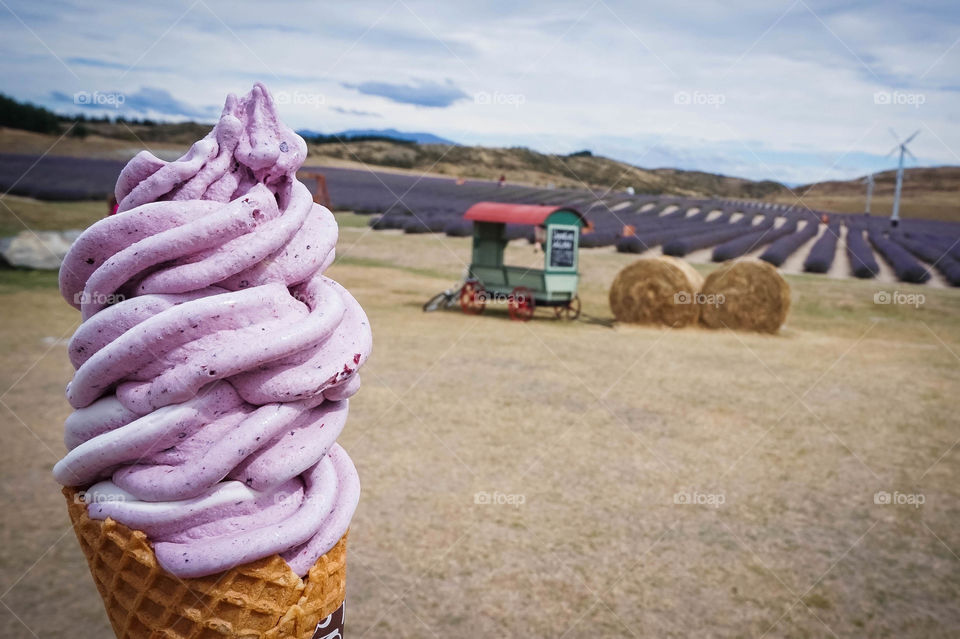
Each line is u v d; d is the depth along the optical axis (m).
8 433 5.95
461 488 5.33
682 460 6.15
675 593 3.97
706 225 28.59
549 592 3.94
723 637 3.55
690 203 35.56
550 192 36.53
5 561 3.93
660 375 9.24
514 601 3.82
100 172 26.41
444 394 7.87
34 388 7.30
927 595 4.02
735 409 7.80
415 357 9.59
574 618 3.68
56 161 27.22
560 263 13.15
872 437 6.95
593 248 22.47
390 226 24.56
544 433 6.71
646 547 4.52
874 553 4.53
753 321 12.60
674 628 3.62
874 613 3.81
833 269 19.67
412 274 17.44
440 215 26.41
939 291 16.75
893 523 5.00
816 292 16.25
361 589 3.88
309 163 41.22
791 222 31.17
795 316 14.16
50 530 4.31
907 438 6.95
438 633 3.49
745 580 4.14
